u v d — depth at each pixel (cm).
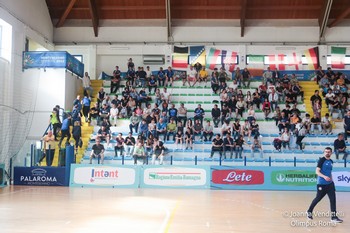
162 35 2616
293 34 2588
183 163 1916
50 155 1820
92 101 2384
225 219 921
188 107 2375
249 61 2597
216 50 2606
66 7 2505
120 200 1252
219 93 2406
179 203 1193
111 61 2641
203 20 2609
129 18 2619
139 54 2617
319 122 2091
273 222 885
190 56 2611
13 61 1956
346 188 1598
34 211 1021
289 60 2583
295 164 1798
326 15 2430
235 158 1894
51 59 2114
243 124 2164
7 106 1888
